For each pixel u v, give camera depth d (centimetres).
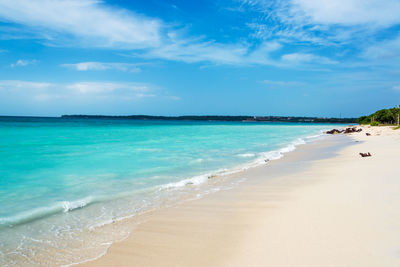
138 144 2803
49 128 5828
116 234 624
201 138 3862
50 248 557
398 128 5694
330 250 477
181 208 813
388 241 493
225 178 1253
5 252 540
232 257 488
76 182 1142
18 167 1453
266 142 3347
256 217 700
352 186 930
